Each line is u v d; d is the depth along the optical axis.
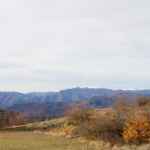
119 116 57.00
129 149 43.78
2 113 115.38
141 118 51.31
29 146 49.53
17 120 114.62
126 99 69.75
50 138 63.16
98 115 62.78
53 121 92.12
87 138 56.91
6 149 46.06
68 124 75.38
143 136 49.03
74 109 78.75
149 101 66.56
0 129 93.31
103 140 52.31
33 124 95.50
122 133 51.53
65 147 47.84
